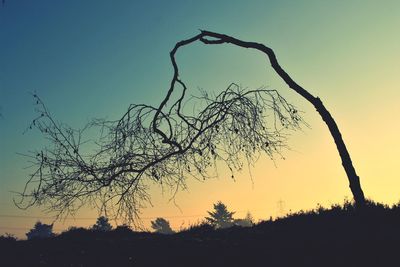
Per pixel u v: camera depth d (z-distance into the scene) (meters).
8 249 16.39
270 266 12.71
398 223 14.38
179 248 15.25
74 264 14.45
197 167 9.23
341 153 10.51
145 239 16.97
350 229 14.21
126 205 9.29
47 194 8.88
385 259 11.73
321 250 13.05
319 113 10.62
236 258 13.70
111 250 15.69
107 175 9.23
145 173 9.35
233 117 9.15
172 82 10.02
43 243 17.31
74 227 19.59
